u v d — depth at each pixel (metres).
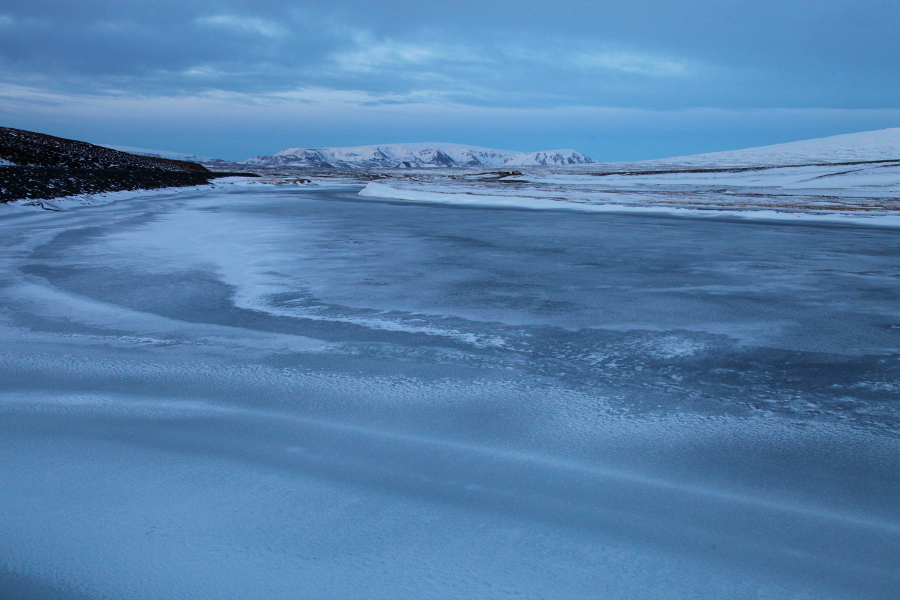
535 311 6.06
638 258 9.92
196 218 16.42
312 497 2.38
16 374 4.00
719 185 43.97
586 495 2.44
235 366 4.21
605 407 3.49
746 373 4.18
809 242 12.48
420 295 6.79
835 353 4.68
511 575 1.88
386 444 2.93
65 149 39.72
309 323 5.51
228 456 2.76
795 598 1.80
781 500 2.43
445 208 22.78
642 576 1.89
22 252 9.70
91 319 5.59
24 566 1.91
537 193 33.03
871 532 2.19
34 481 2.48
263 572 1.88
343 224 15.41
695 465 2.75
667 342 4.96
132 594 1.78
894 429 3.20
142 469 2.61
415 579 1.85
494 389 3.78
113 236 11.95
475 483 2.52
